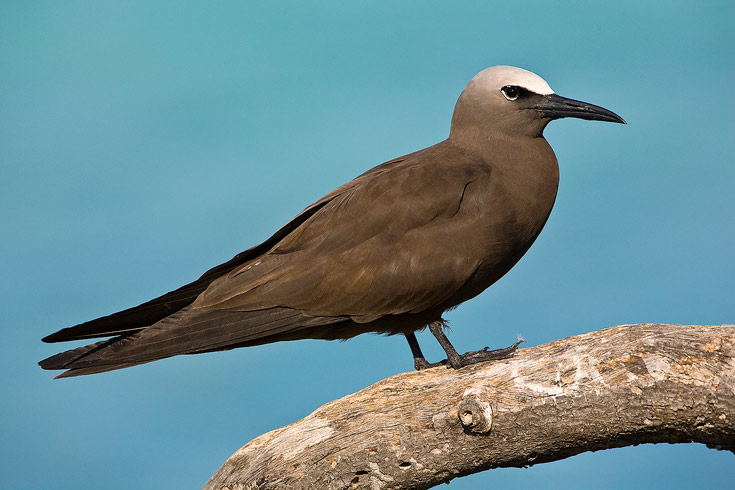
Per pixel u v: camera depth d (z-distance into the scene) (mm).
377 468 9375
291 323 11242
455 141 12359
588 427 8711
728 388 8172
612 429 8656
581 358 8891
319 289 11188
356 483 9531
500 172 11750
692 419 8352
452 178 11477
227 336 11008
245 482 9820
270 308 11227
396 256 11188
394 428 9344
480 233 11297
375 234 11305
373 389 9945
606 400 8586
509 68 12094
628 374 8539
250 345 11531
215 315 11109
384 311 11297
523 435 8914
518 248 11750
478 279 11516
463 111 12258
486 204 11406
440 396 9398
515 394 8914
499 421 8922
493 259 11445
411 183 11430
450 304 11602
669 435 8609
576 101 11742
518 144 11938
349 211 11430
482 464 9250
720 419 8227
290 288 11195
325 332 11680
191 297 11484
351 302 11195
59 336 10695
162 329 10922
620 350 8773
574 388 8703
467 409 8922
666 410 8391
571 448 8969
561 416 8750
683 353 8461
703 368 8320
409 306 11312
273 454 9773
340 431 9555
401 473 9352
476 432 8992
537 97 11844
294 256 11391
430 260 11180
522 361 9273
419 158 12008
